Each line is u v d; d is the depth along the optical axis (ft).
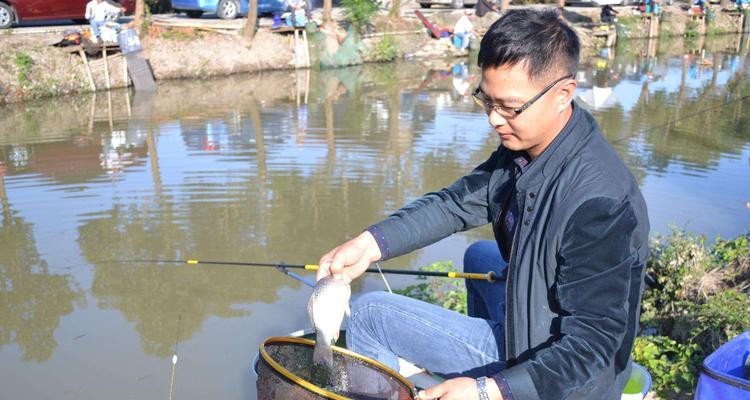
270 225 21.81
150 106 44.39
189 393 12.96
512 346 6.85
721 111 41.75
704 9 98.63
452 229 8.25
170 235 21.08
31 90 46.78
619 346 6.36
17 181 26.89
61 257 19.61
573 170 6.44
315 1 89.76
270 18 69.67
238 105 44.62
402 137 34.09
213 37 59.52
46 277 18.37
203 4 64.95
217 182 26.30
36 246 20.40
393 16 73.26
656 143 32.71
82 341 15.02
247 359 14.14
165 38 56.90
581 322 6.26
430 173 27.66
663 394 11.75
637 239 6.44
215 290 17.40
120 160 29.99
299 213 22.90
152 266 18.86
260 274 18.30
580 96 37.47
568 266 6.32
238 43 60.23
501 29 6.35
